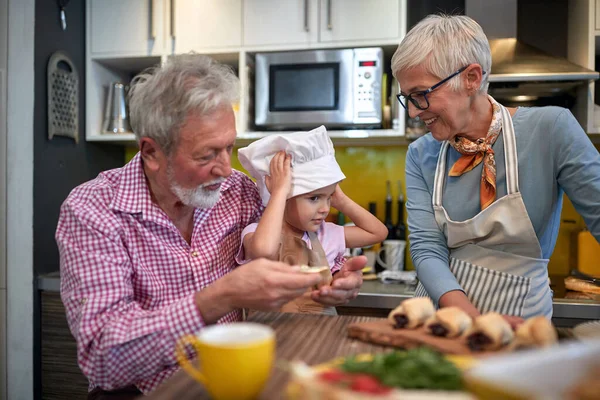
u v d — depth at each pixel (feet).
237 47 7.50
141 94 3.31
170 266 3.53
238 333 2.02
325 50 7.24
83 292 3.11
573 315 5.79
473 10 7.39
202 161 3.22
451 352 2.27
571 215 7.73
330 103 7.22
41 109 7.06
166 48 7.68
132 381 3.01
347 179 8.46
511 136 3.75
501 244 3.88
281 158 4.02
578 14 7.15
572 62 7.29
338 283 3.40
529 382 1.42
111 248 3.25
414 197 4.25
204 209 3.78
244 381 1.81
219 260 3.79
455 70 3.51
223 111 3.20
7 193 7.00
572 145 3.61
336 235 4.55
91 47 7.90
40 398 7.03
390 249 7.53
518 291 3.78
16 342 7.00
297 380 1.63
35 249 6.97
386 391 1.53
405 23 7.10
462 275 3.96
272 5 7.40
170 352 2.87
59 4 7.34
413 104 3.68
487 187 3.83
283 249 3.99
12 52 6.94
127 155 9.25
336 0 7.24
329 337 2.69
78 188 3.51
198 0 7.59
